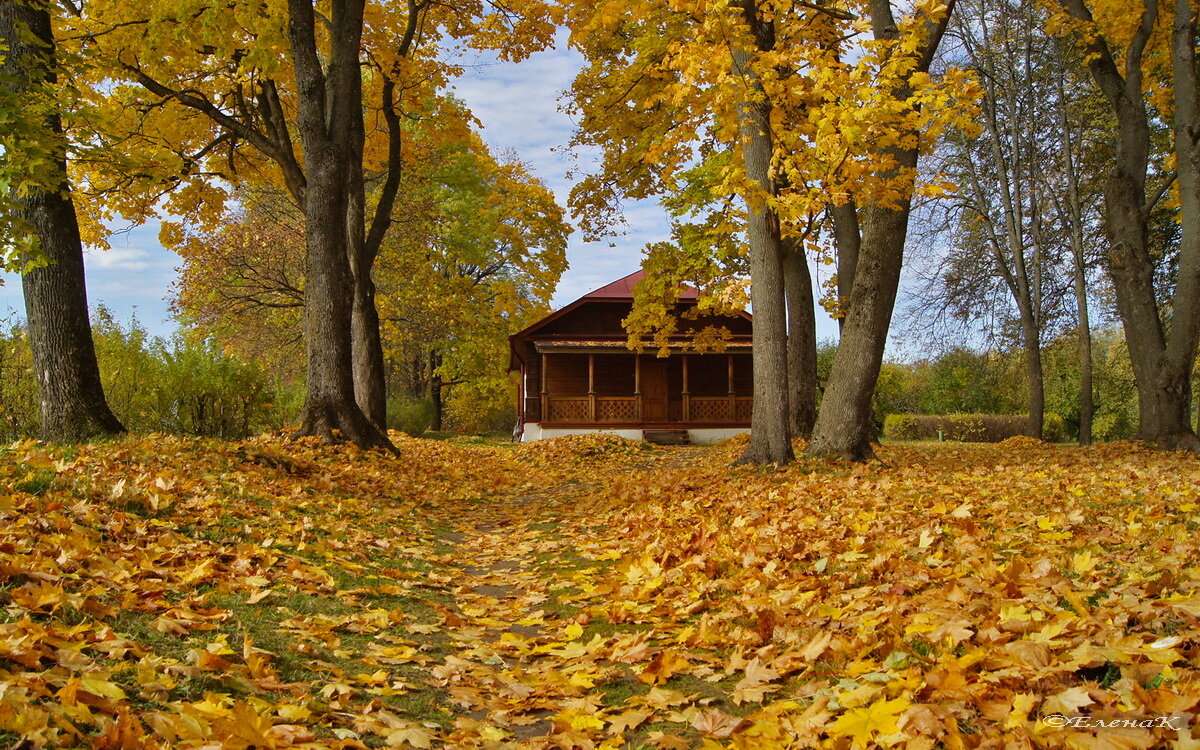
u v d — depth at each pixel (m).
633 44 15.90
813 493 8.56
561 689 3.39
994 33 22.23
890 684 2.72
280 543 5.76
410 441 20.03
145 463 7.38
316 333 13.19
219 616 3.75
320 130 13.10
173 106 15.55
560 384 28.09
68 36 13.16
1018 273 21.44
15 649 2.54
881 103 8.09
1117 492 7.56
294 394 19.02
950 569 4.41
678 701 3.13
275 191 25.98
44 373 8.99
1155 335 15.98
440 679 3.57
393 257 27.45
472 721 3.04
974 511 6.39
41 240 8.94
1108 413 31.34
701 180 17.89
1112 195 16.59
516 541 8.20
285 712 2.69
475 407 37.28
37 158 7.49
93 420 9.06
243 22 12.95
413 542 7.68
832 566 5.08
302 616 4.18
